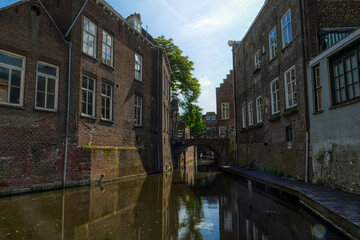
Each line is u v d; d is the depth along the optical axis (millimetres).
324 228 5852
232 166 22703
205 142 26766
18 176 9133
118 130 14539
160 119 19969
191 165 34531
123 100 15273
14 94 9453
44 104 10344
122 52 15492
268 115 15141
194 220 6828
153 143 19062
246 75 19984
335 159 8859
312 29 10719
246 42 20031
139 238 5184
